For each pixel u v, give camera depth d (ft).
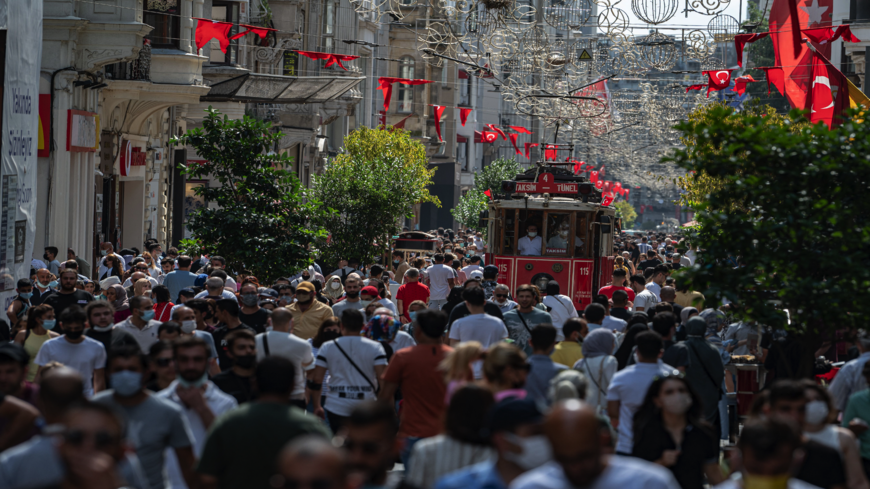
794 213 63.87
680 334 94.63
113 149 184.34
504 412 37.68
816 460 45.75
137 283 105.50
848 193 64.80
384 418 37.83
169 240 235.40
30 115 121.60
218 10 226.99
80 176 167.32
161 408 46.83
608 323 97.04
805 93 170.81
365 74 379.35
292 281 143.43
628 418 58.49
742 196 65.82
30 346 74.64
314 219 147.23
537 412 37.86
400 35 415.44
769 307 64.90
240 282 138.00
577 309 168.86
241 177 144.46
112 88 176.24
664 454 52.16
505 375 51.70
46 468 38.37
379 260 228.22
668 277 146.72
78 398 42.52
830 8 244.83
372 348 70.74
